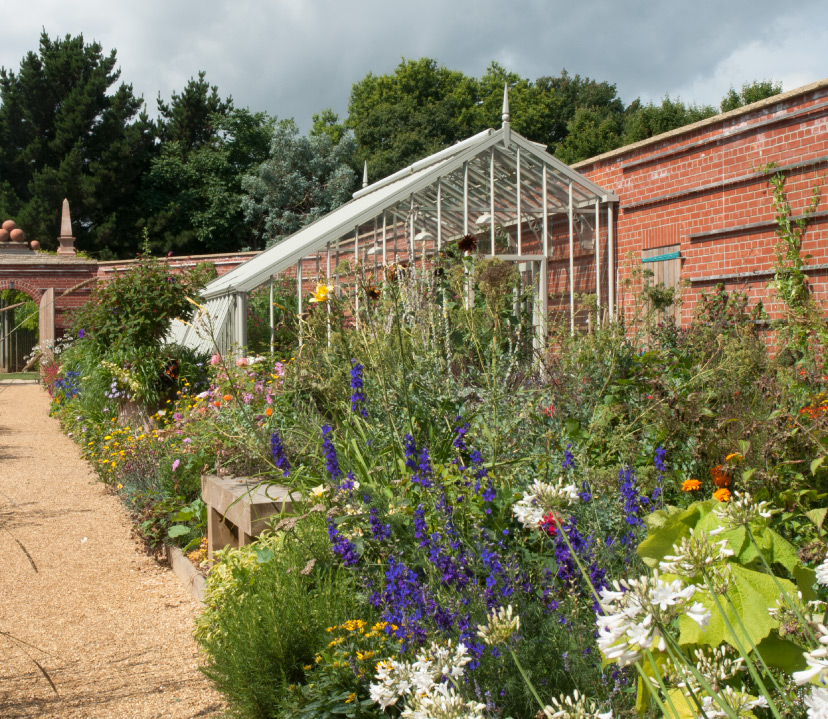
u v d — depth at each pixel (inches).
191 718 126.3
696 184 375.9
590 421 173.5
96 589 199.2
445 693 62.7
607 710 83.7
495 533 123.2
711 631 69.1
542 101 1659.7
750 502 63.1
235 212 1411.2
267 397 229.9
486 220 490.3
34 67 1440.7
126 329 400.2
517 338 222.5
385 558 130.0
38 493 311.0
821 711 42.6
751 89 1036.5
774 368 198.4
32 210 1336.1
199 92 1577.3
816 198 292.8
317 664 119.0
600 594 98.1
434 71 1785.2
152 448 293.3
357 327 197.6
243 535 180.5
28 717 126.2
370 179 1501.0
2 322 858.1
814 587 71.2
